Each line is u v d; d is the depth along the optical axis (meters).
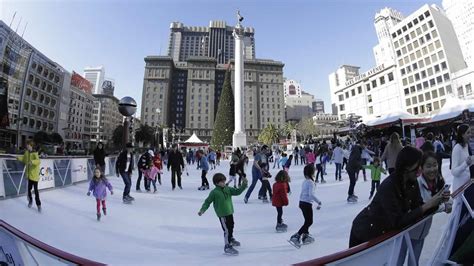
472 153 5.37
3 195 7.30
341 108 88.38
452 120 15.05
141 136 67.50
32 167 6.55
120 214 6.68
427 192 2.60
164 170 21.25
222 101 51.53
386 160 6.09
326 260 1.62
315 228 5.39
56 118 66.12
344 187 10.08
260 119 107.25
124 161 8.17
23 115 54.59
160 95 103.44
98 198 6.13
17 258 2.05
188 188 11.43
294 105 159.50
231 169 10.36
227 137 49.84
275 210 7.10
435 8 64.19
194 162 31.70
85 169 12.28
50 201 7.73
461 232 2.57
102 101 115.94
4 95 31.47
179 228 5.61
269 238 4.91
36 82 58.59
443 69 58.78
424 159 2.59
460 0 71.38
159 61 105.62
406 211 2.05
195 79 105.44
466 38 69.88
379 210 2.09
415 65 65.19
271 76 110.81
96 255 4.08
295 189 10.31
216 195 4.41
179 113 111.56
